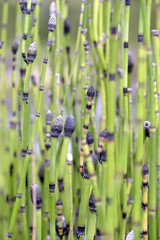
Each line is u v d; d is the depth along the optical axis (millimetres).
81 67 743
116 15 617
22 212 730
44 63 681
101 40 758
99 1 752
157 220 727
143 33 668
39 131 776
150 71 669
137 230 675
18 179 817
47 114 747
